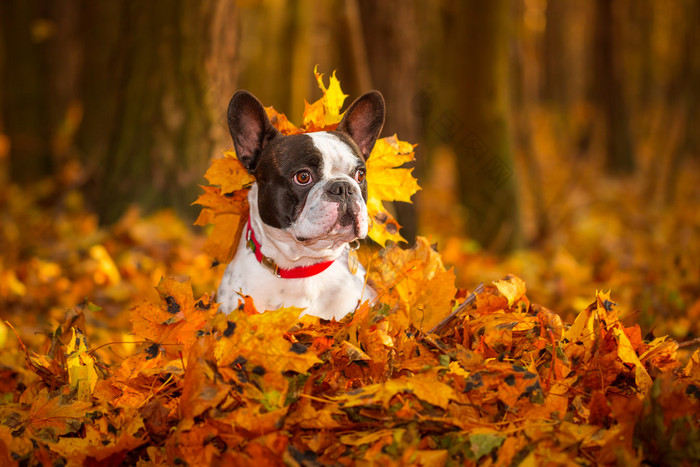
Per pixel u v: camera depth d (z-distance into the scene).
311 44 13.19
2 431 3.15
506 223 9.53
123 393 3.36
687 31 15.41
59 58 13.76
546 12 28.41
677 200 14.98
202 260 7.04
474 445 2.73
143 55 8.41
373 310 3.61
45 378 3.61
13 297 6.12
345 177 3.73
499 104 9.61
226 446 2.98
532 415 3.04
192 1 8.27
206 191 4.21
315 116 4.20
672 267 7.77
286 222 3.78
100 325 5.57
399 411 2.89
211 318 3.45
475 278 7.54
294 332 3.39
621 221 13.30
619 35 21.53
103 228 8.31
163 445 3.08
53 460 3.05
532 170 10.97
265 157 3.88
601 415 3.00
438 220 12.62
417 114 9.56
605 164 21.53
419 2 13.45
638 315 5.28
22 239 8.43
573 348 3.45
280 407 2.95
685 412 2.69
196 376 2.95
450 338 3.68
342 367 3.34
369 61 7.92
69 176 11.07
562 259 8.07
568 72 31.91
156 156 8.34
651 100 25.11
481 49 9.55
